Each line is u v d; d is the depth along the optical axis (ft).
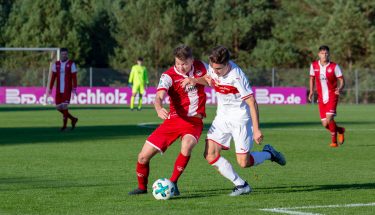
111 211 79.51
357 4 593.83
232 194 90.33
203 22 636.07
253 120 86.79
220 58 85.81
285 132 206.28
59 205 83.51
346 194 91.81
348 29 585.63
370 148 158.40
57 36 585.22
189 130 90.17
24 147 157.07
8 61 581.53
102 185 100.07
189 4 629.51
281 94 471.62
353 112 345.92
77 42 588.50
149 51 606.55
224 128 89.86
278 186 99.40
